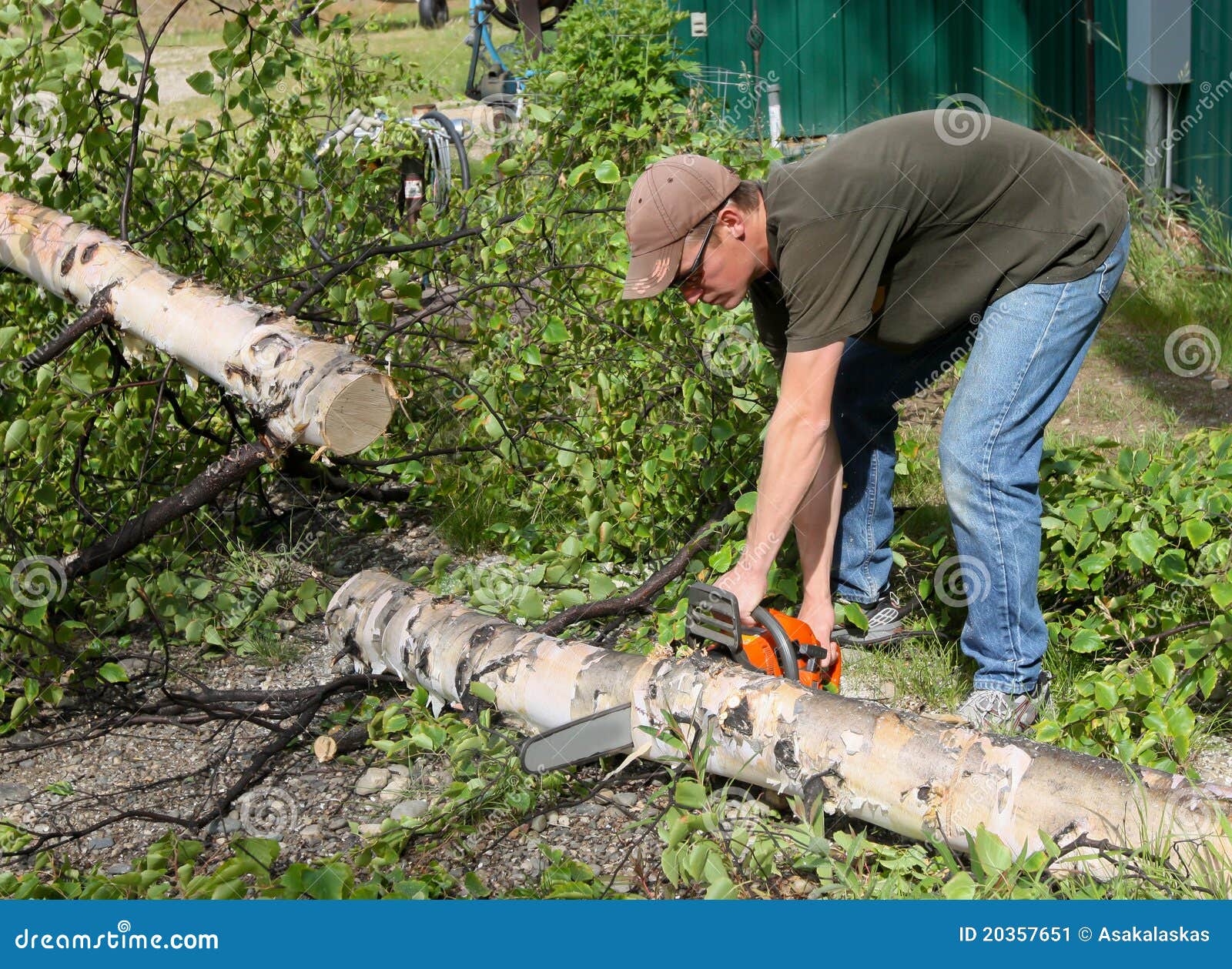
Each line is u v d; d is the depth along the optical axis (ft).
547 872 8.32
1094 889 7.39
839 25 35.50
